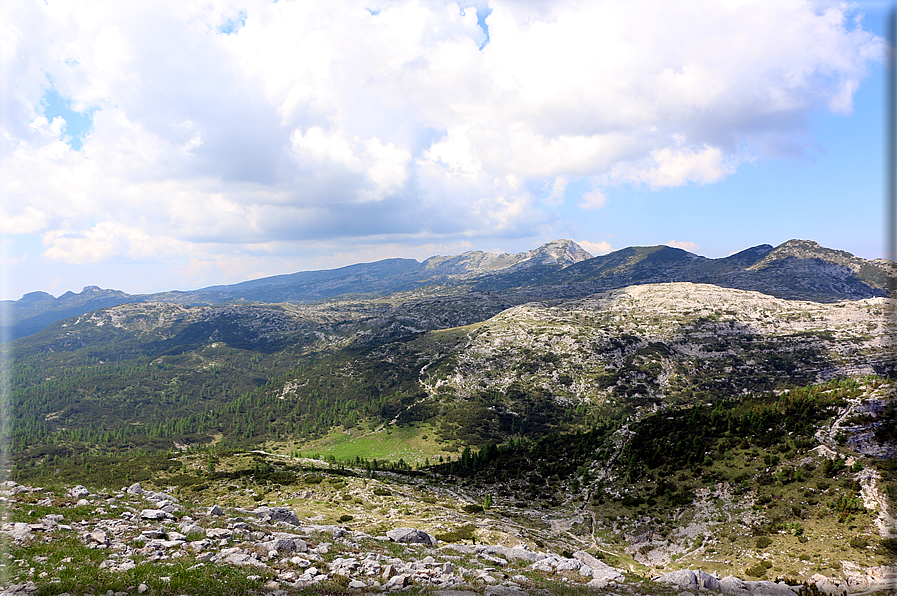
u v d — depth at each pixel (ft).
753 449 315.17
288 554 112.98
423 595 98.07
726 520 259.19
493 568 134.31
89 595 72.59
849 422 293.43
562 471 409.28
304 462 616.80
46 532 96.84
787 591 162.40
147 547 97.71
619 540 277.03
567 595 115.75
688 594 140.36
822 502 241.96
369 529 231.50
